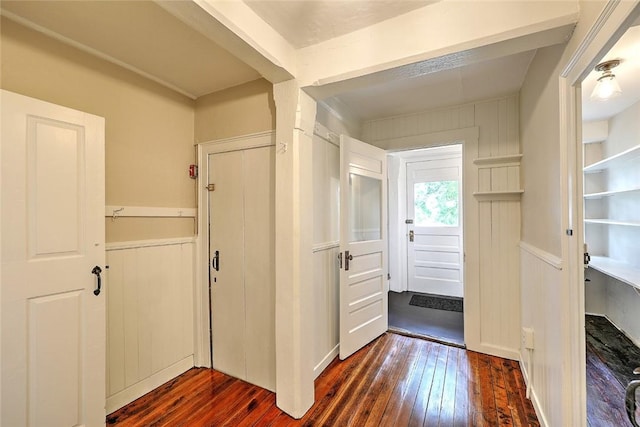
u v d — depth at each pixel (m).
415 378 2.27
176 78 2.23
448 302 4.29
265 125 2.21
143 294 2.14
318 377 2.31
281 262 1.94
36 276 1.48
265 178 2.22
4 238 1.38
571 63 1.25
